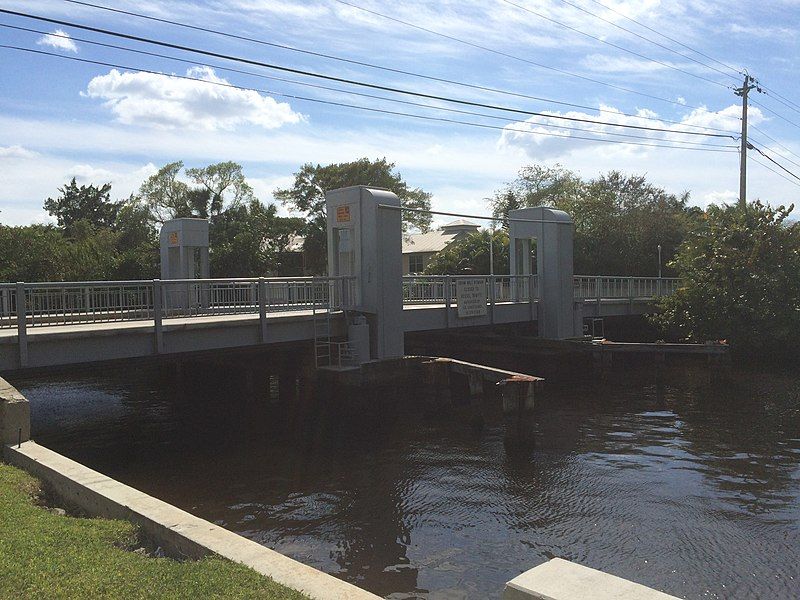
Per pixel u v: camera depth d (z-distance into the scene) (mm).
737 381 23109
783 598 7465
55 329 12484
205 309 16234
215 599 4508
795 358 28172
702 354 25484
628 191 47250
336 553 8773
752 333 25797
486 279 22656
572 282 25109
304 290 17797
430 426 16391
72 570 5129
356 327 17266
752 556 8586
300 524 9828
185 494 11250
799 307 26766
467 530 9570
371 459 13375
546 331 24594
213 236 52250
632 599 3266
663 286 34219
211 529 5941
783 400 19516
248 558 5312
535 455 13570
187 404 20406
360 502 10789
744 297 26188
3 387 9812
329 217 19062
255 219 54156
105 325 13398
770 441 14539
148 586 4812
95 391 23781
